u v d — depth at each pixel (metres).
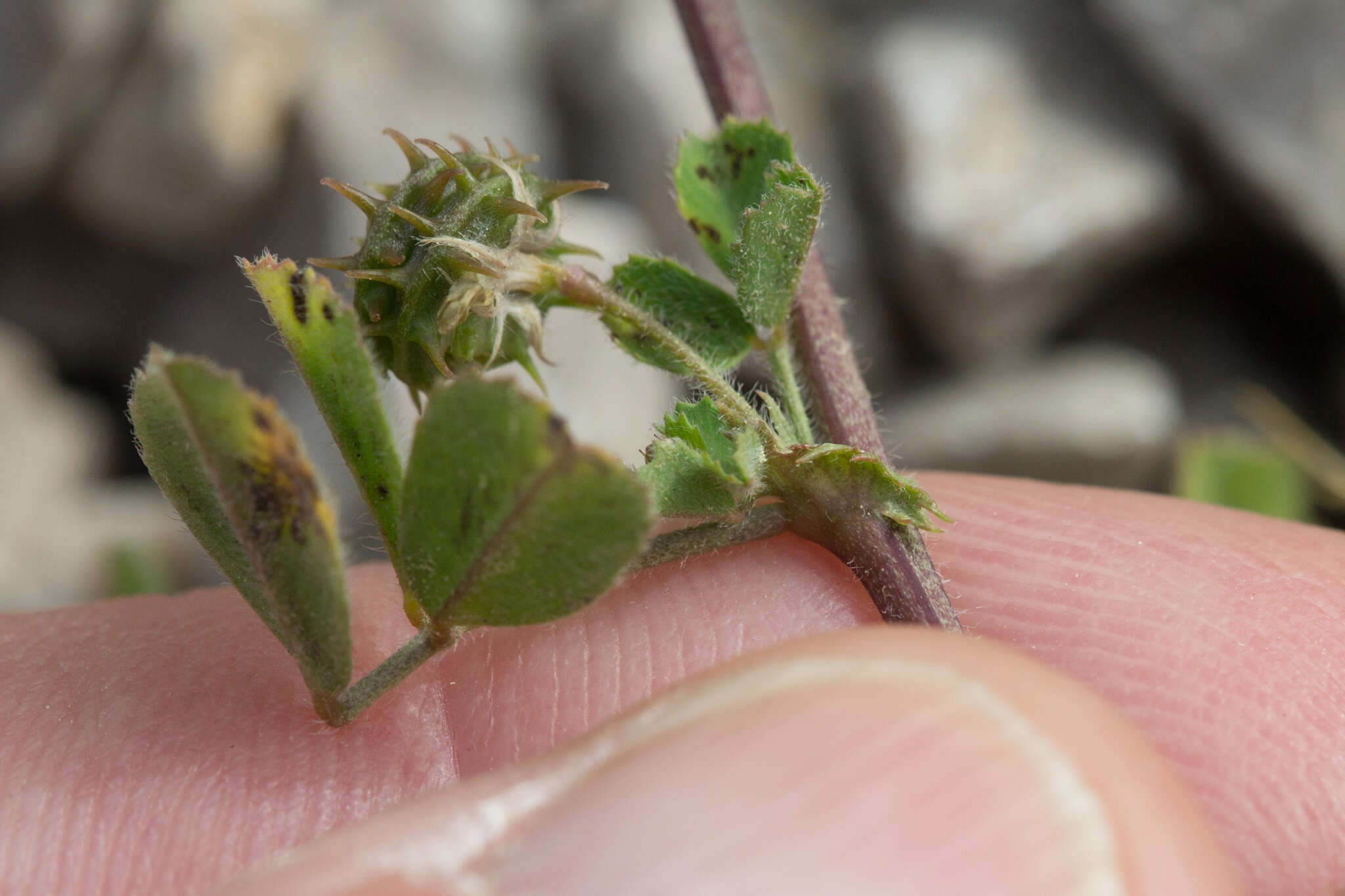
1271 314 0.37
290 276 0.09
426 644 0.09
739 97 0.11
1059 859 0.09
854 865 0.09
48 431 0.37
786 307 0.10
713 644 0.11
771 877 0.09
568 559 0.09
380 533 0.09
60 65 0.37
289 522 0.09
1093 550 0.11
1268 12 0.35
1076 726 0.09
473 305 0.10
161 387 0.09
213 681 0.10
